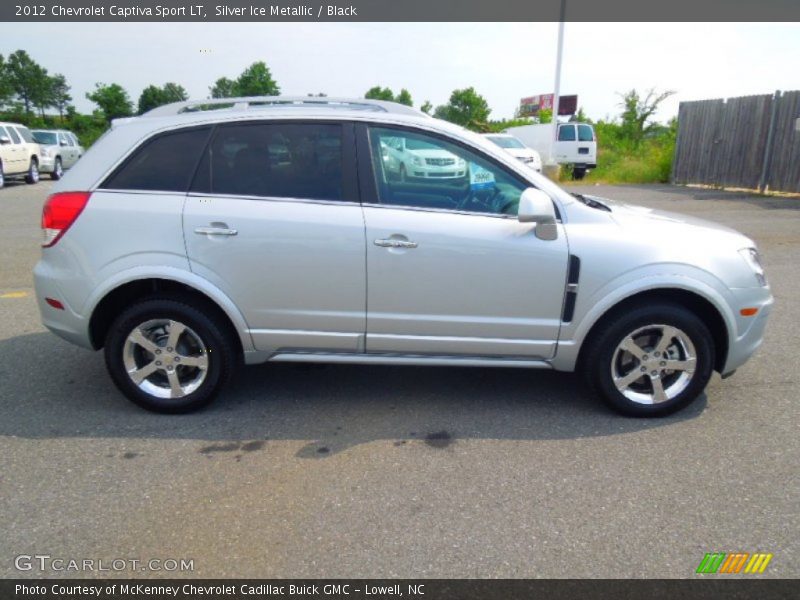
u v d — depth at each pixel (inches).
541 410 148.0
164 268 135.2
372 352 142.7
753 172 601.0
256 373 171.0
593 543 99.4
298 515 106.4
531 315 137.5
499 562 95.2
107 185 137.3
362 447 130.0
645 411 141.9
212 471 120.1
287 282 136.3
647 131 1208.2
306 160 137.1
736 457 125.3
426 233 133.3
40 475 118.0
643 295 140.6
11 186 725.9
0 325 205.9
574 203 138.4
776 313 222.1
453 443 131.7
